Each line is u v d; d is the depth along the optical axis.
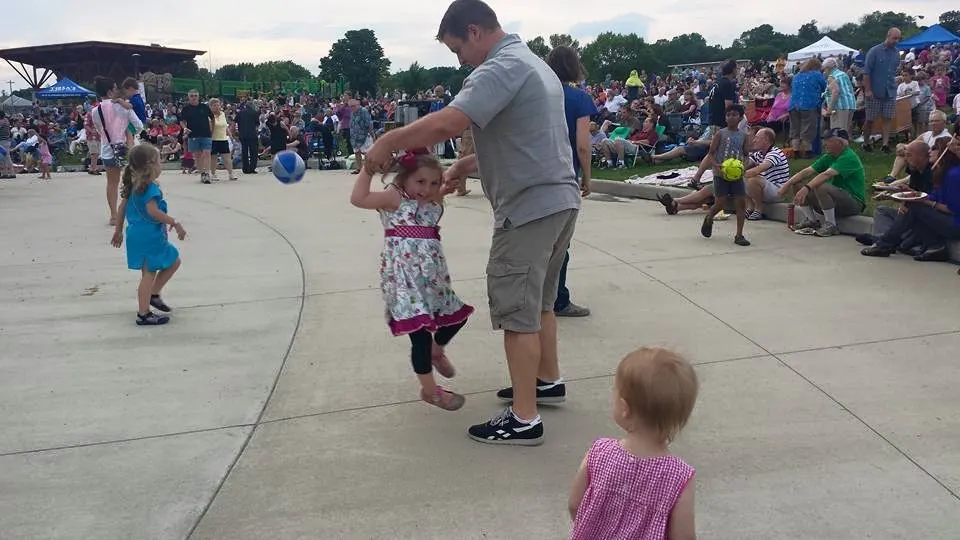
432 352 4.13
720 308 5.75
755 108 16.09
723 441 3.72
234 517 3.19
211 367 4.88
